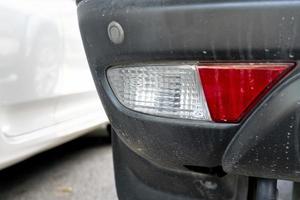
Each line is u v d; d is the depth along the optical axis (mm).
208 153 1157
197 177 1471
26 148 2152
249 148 1067
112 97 1237
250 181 1411
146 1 1089
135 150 1335
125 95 1205
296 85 982
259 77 1017
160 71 1123
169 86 1123
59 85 2418
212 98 1074
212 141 1122
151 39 1094
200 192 1498
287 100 994
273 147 1042
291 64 980
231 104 1062
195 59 1061
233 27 994
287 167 1060
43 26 2264
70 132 2559
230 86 1048
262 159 1071
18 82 2072
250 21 977
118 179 1641
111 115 1268
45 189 2512
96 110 2857
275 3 951
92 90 2793
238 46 1000
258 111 1040
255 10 967
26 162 2984
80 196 2418
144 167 1556
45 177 2703
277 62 989
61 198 2389
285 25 954
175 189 1525
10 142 2045
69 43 2518
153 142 1216
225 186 1469
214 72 1054
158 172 1528
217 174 1447
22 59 2094
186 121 1124
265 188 1353
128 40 1138
